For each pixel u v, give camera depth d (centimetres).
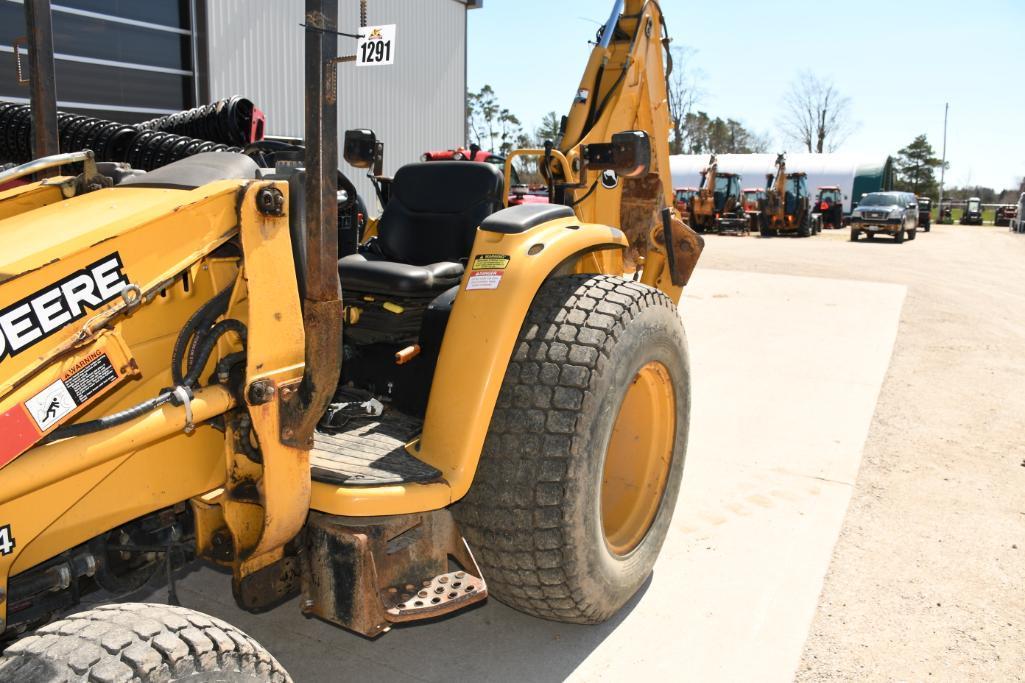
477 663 288
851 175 4194
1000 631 307
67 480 188
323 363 204
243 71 1264
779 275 1441
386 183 420
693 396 611
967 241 2797
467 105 1802
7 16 988
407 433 279
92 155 236
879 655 292
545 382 260
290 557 236
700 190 3064
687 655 292
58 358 171
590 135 498
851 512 408
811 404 595
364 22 197
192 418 192
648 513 325
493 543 262
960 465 475
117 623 168
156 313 209
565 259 289
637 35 514
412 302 319
